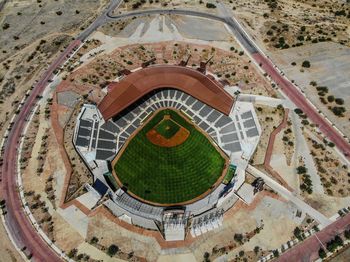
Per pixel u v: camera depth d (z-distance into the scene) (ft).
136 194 408.26
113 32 600.39
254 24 609.83
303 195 404.98
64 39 591.78
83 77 527.81
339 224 384.68
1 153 449.48
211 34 591.78
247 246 369.71
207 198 403.34
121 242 372.99
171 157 437.99
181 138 453.99
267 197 402.72
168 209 395.55
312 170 424.87
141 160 435.53
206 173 423.64
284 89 509.35
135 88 466.70
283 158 434.71
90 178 418.51
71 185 412.57
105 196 399.24
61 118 477.36
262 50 564.71
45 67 548.31
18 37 605.31
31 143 454.81
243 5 651.25
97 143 443.73
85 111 467.93
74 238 376.68
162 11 634.84
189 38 584.40
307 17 632.38
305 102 494.18
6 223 392.47
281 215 389.80
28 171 429.38
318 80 521.24
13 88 522.47
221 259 362.33
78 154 437.58
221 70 533.55
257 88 508.94
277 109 484.74
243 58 552.00
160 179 420.36
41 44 588.09
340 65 540.52
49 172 424.87
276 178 417.49
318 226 382.83
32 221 390.83
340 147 448.65
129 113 472.85
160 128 463.42
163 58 554.05
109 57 557.74
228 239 372.99
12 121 481.05
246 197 401.49
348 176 422.82
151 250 368.48
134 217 388.37
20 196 410.72
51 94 508.12
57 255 368.89
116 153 440.86
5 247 376.68
